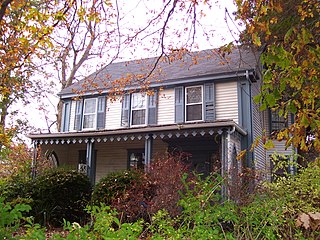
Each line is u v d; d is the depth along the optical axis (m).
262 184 6.05
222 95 13.42
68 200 10.48
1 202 2.50
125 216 7.77
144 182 8.51
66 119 16.94
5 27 7.56
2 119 20.28
